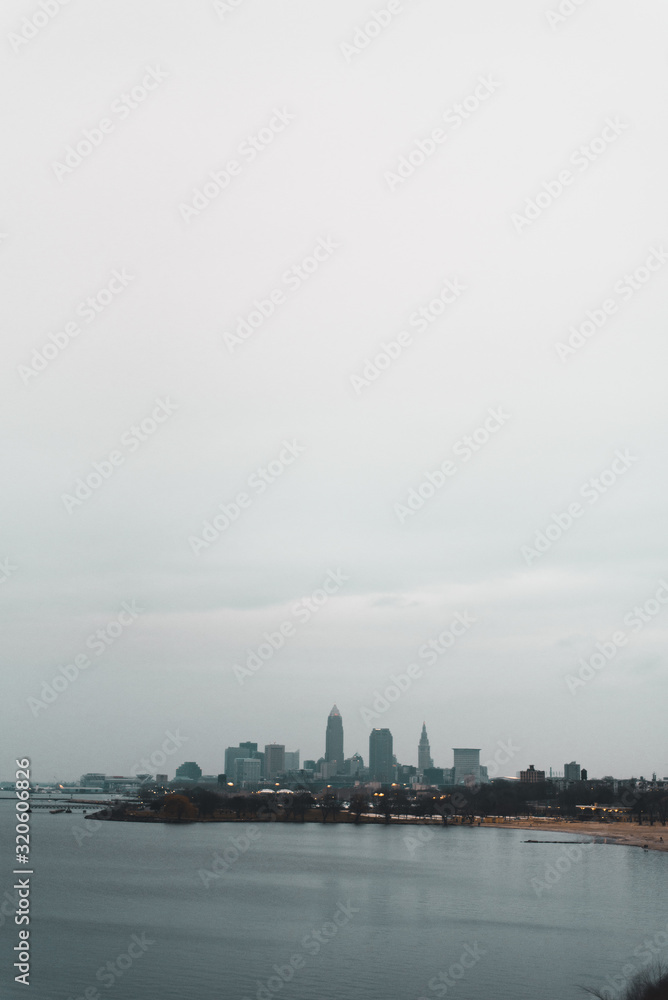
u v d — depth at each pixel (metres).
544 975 106.31
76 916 148.25
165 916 148.38
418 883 196.12
